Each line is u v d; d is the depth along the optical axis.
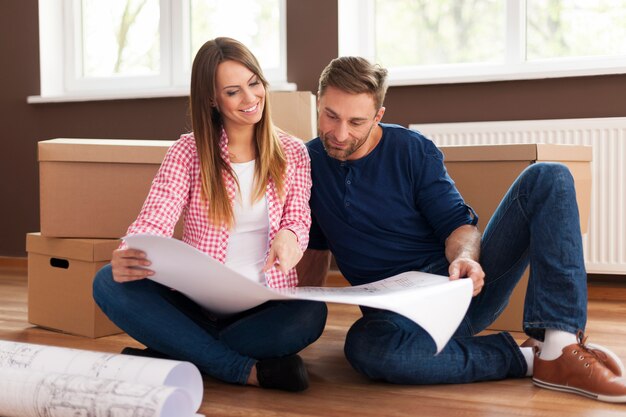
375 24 3.43
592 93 3.00
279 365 1.48
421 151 1.59
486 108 3.14
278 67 3.50
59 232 2.15
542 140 2.99
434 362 1.50
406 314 1.18
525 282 2.09
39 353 1.40
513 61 3.20
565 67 3.12
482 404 1.39
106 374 1.31
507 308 2.12
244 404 1.40
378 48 3.44
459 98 3.17
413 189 1.59
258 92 1.49
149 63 3.82
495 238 1.54
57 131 3.82
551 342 1.45
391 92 3.27
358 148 1.51
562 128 2.97
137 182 2.15
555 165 1.47
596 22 3.12
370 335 1.51
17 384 1.26
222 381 1.56
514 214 1.51
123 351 1.53
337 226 1.63
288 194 1.58
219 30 3.66
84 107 3.76
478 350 1.53
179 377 1.33
